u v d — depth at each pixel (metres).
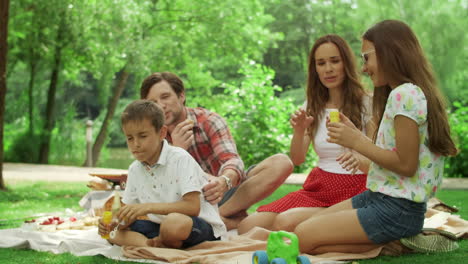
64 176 10.03
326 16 28.33
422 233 3.16
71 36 14.48
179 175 3.16
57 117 16.30
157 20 16.44
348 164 3.19
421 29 16.09
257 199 4.06
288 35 28.98
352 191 3.62
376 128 3.38
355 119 3.71
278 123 11.29
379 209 2.94
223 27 16.08
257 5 16.45
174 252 3.04
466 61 16.53
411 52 2.96
